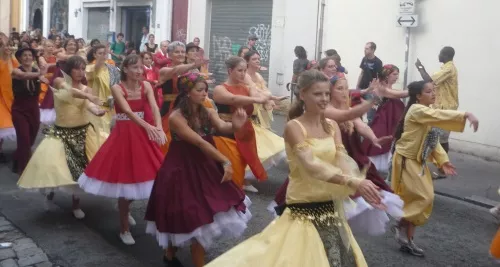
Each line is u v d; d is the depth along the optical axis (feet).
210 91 59.82
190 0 61.16
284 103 49.44
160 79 22.33
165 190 14.97
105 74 30.25
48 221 20.52
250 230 20.12
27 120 26.94
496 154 34.24
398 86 39.22
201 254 15.56
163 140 17.76
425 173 17.97
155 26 67.10
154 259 17.38
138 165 18.02
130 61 18.31
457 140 36.45
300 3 48.34
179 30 63.21
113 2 75.05
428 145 17.90
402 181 18.08
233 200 15.34
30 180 19.65
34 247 18.06
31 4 99.55
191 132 15.05
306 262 11.17
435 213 23.45
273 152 24.35
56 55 39.88
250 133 21.48
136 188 17.89
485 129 35.01
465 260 18.42
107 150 18.29
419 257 18.47
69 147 20.20
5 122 28.04
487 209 24.32
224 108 21.15
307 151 11.36
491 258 18.66
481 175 30.32
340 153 12.22
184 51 24.34
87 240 18.79
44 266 16.66
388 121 25.40
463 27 36.11
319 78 11.70
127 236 18.57
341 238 11.76
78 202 21.02
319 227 11.59
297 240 11.40
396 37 40.14
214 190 15.21
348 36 43.78
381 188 16.44
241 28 55.88
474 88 35.63
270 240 11.55
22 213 21.30
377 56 41.42
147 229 15.79
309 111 11.84
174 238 14.79
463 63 36.22
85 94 19.76
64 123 20.21
